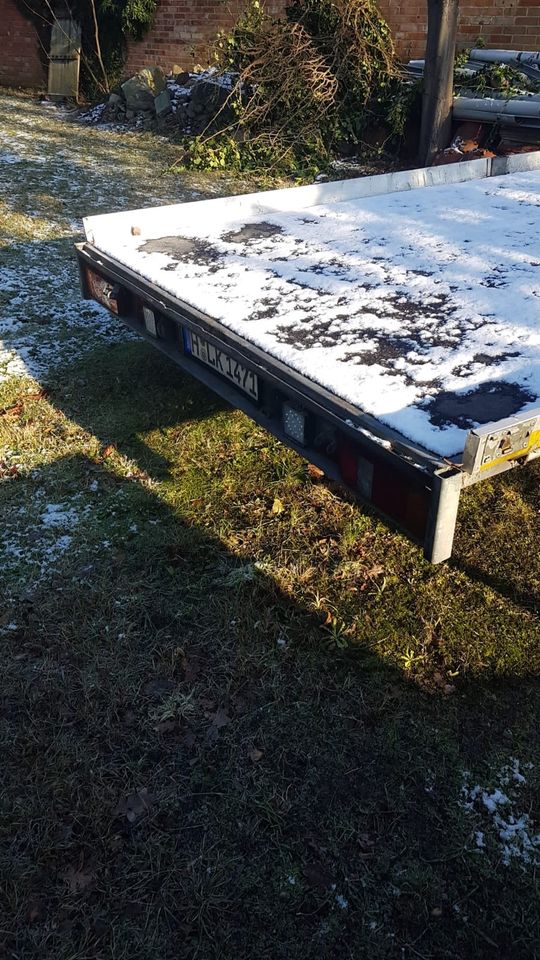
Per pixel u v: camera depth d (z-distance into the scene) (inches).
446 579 105.0
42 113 450.3
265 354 85.8
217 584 104.0
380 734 82.0
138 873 68.8
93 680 88.4
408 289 105.2
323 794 75.8
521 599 101.3
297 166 344.8
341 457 75.6
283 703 85.9
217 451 134.4
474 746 80.7
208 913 65.9
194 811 74.3
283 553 109.7
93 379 158.7
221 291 104.9
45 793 75.5
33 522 115.9
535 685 88.4
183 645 93.7
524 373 78.7
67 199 280.1
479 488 124.6
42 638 94.7
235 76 374.3
